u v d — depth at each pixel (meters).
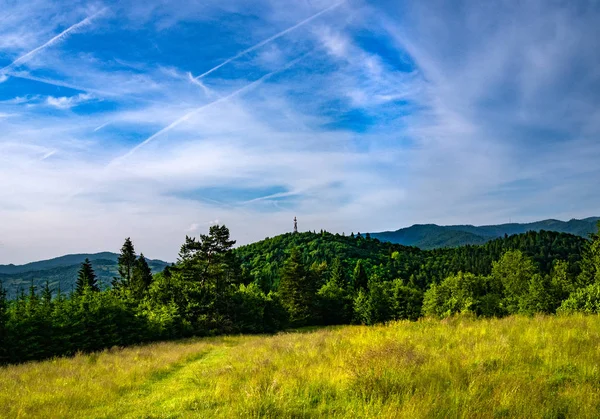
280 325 60.78
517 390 6.60
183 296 47.66
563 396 6.30
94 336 30.41
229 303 50.69
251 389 8.31
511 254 75.62
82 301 32.06
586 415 5.48
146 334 35.53
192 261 50.38
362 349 11.72
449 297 62.28
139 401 10.30
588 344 9.52
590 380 6.97
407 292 73.50
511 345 10.11
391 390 7.29
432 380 7.66
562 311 20.27
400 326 18.00
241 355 17.31
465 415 5.79
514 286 68.38
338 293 83.88
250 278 102.75
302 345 15.78
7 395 11.70
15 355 25.27
